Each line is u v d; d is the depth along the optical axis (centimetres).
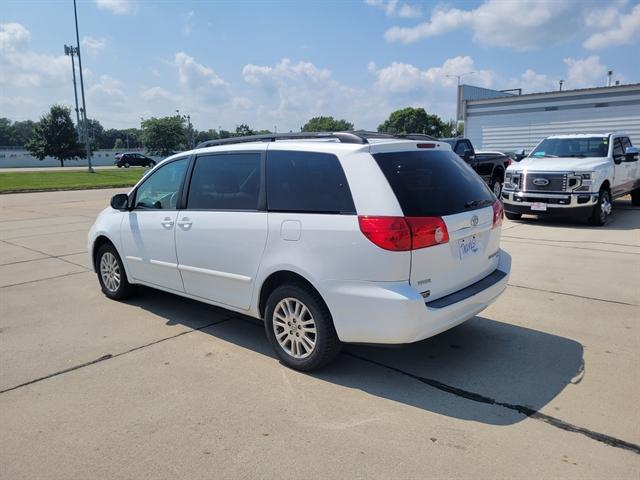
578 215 1062
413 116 9694
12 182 3089
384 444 304
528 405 347
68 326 523
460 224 378
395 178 360
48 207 1748
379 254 344
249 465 287
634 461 283
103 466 290
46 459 298
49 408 357
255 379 395
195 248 473
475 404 350
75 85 4447
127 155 6262
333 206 370
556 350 436
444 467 281
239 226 427
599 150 1161
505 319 511
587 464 281
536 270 698
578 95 2325
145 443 312
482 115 2673
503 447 299
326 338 381
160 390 379
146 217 530
